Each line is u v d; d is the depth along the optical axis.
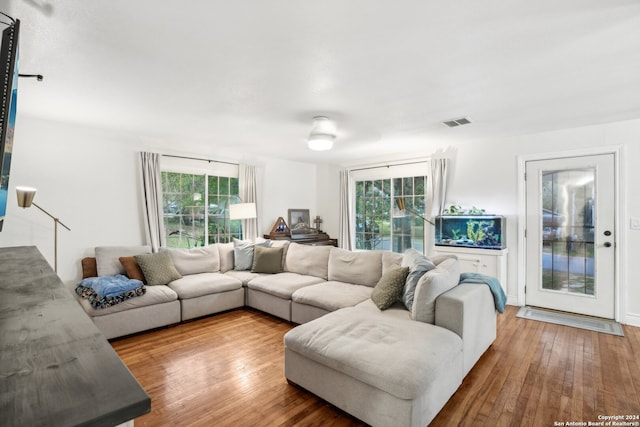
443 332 2.14
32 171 3.42
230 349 2.89
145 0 1.44
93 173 3.83
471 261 4.14
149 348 2.90
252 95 2.64
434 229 4.72
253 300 3.99
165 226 4.56
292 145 4.67
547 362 2.59
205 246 4.52
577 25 1.65
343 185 6.04
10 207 3.29
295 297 3.36
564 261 3.83
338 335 2.13
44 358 0.56
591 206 3.65
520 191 4.06
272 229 5.55
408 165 5.23
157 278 3.64
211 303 3.75
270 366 2.57
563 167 3.80
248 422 1.88
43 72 2.21
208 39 1.78
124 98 2.73
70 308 0.83
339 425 1.86
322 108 2.97
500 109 3.01
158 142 4.39
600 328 3.29
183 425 1.85
